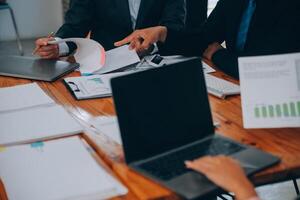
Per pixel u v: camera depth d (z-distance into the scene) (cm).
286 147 114
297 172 104
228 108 143
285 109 123
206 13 303
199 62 118
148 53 197
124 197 92
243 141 117
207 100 118
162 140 108
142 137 105
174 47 204
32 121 132
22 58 196
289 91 123
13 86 166
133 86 105
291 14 176
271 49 173
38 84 169
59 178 100
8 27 552
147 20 227
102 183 97
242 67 125
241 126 128
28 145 118
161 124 109
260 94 124
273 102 124
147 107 107
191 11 292
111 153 111
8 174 102
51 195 93
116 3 225
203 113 117
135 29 227
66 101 152
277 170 101
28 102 148
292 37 173
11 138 121
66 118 135
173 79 112
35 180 99
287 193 244
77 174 101
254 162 103
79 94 155
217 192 92
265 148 113
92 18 232
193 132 114
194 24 295
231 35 201
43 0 557
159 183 94
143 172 99
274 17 179
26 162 108
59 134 124
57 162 107
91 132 125
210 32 209
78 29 226
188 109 114
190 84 116
